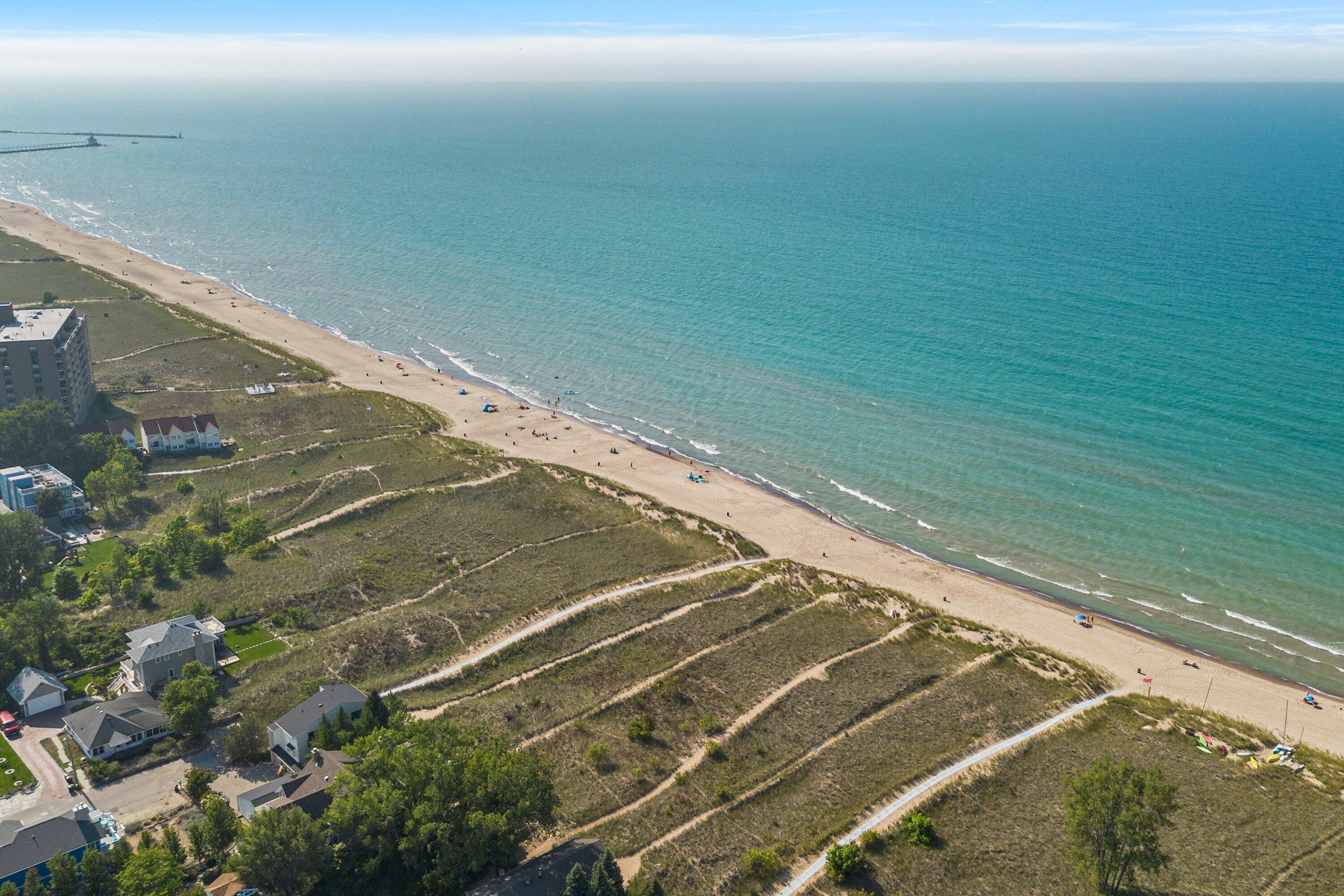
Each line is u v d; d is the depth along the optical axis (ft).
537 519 580.71
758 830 328.90
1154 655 468.75
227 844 308.19
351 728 357.82
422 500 598.34
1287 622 497.05
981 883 308.19
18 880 284.61
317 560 511.81
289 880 286.46
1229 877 316.19
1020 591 525.75
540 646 440.45
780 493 636.89
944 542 576.20
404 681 408.87
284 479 620.08
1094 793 299.38
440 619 453.58
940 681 427.33
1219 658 469.98
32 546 470.80
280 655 424.05
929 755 371.56
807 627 470.80
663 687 407.85
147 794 341.41
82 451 601.21
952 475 647.15
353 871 297.53
